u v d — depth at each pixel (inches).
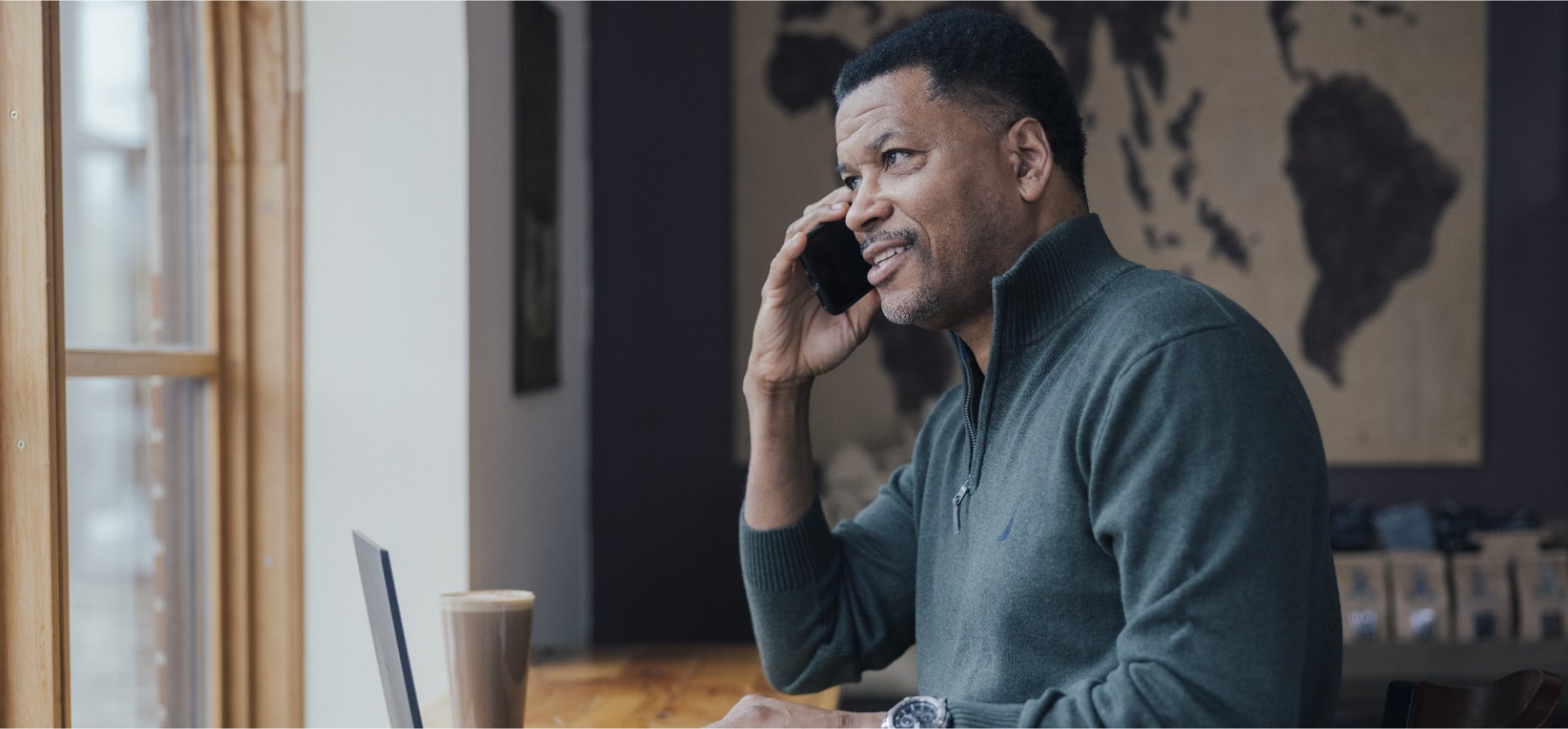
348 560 90.1
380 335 90.3
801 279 51.7
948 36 42.6
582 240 139.0
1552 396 140.6
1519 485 141.2
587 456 142.2
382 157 90.3
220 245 87.9
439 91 90.5
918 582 48.9
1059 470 38.7
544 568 119.6
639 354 142.2
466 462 90.7
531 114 111.3
